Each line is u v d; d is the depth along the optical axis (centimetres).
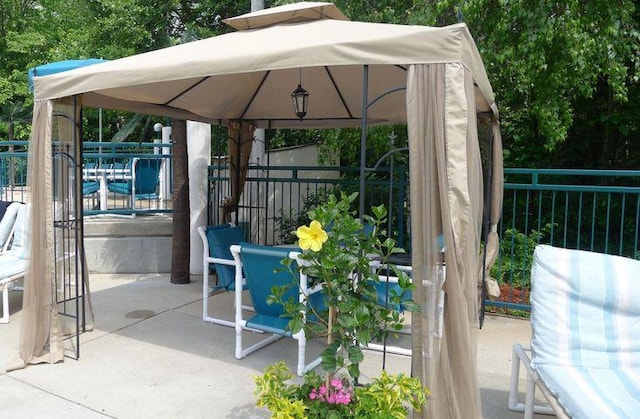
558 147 814
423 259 243
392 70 440
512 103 721
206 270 436
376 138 682
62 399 297
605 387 235
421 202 244
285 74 488
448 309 242
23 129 1655
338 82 496
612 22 516
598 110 768
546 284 280
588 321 268
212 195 647
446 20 601
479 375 343
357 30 305
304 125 624
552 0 498
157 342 393
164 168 777
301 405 216
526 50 516
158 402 295
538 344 268
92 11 1303
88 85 331
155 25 1234
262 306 350
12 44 1614
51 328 353
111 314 464
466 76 248
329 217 228
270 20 365
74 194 388
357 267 233
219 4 1230
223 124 593
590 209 786
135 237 638
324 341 398
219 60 287
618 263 280
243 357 365
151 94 457
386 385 226
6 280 426
